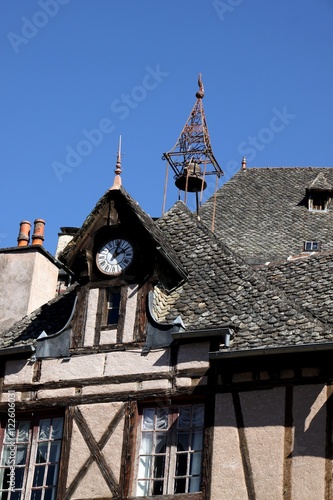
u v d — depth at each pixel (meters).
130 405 21.14
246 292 22.08
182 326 21.39
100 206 22.78
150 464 20.67
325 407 19.72
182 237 24.09
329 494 19.11
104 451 20.94
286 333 20.66
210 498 19.81
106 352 21.80
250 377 20.42
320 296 22.25
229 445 20.06
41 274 27.25
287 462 19.59
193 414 20.77
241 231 31.84
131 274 22.27
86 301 22.44
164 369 21.16
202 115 31.75
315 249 30.48
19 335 23.28
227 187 34.75
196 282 22.78
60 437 21.64
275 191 34.50
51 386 21.97
